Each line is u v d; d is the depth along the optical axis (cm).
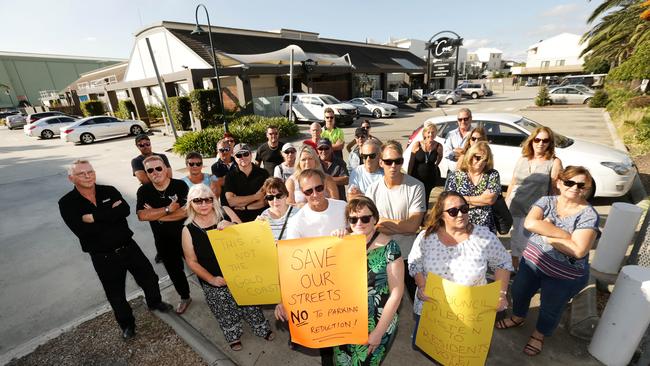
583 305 283
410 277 279
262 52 2148
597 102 1838
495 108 2281
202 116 1545
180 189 323
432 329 211
